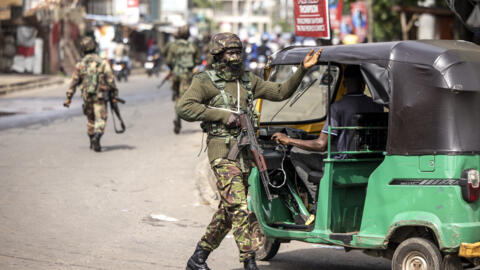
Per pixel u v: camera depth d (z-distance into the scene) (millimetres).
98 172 10617
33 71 37938
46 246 6652
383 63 5223
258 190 5996
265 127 6766
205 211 8492
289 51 6219
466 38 12102
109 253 6496
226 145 5355
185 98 5352
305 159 6031
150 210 8438
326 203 5504
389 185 5148
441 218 4875
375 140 5652
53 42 37906
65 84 33438
